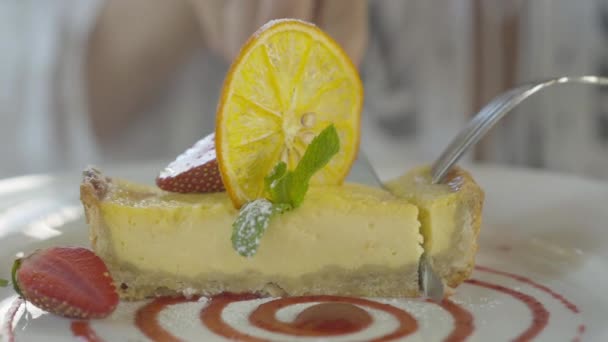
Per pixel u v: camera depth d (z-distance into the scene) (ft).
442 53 2.12
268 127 1.34
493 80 2.09
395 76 2.18
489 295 1.33
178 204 1.34
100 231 1.33
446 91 2.12
